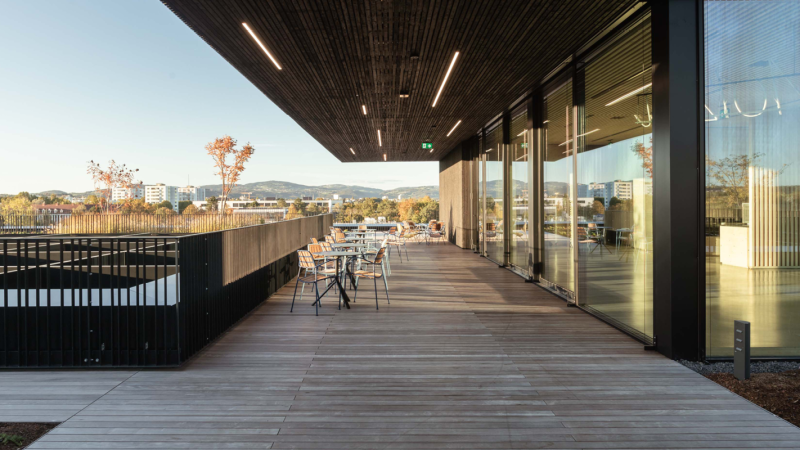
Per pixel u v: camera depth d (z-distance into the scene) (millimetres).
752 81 3477
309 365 3432
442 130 10969
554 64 5750
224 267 4496
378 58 5477
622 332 4414
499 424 2432
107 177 32125
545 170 6996
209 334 4016
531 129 7363
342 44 4980
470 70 6004
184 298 3488
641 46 4141
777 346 3488
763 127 3459
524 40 4887
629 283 4383
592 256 5242
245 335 4324
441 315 5199
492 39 4848
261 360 3557
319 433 2326
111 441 2242
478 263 10227
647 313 4074
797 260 3418
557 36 4762
